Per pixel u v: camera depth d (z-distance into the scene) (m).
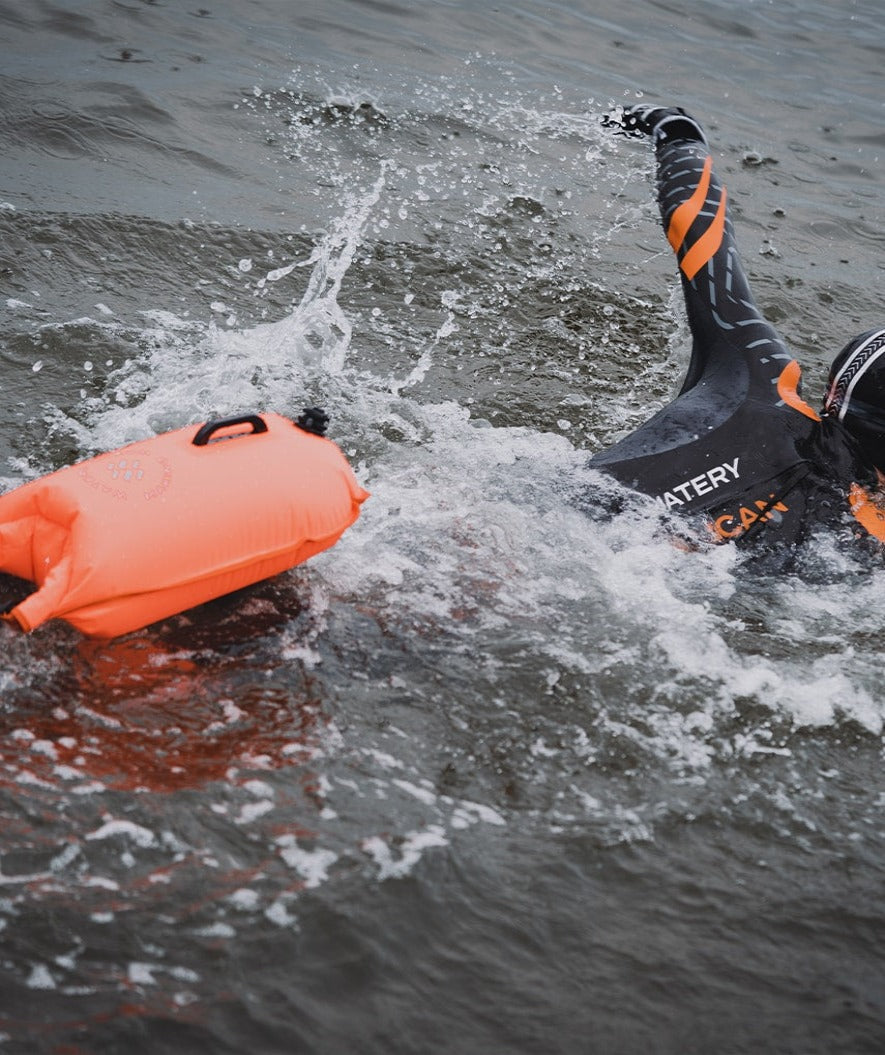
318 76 6.53
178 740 2.39
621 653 2.80
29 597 2.31
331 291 4.65
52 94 5.68
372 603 2.85
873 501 3.16
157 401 3.80
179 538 2.43
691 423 3.22
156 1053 1.79
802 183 6.43
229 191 5.21
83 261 4.49
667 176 3.74
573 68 7.37
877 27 9.12
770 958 2.11
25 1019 1.80
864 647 2.91
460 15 7.84
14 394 3.72
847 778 2.55
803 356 4.73
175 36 6.68
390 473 3.50
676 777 2.50
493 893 2.17
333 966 1.98
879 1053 1.95
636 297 5.00
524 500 3.21
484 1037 1.91
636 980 2.04
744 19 8.86
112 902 2.02
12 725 2.36
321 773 2.37
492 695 2.64
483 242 5.22
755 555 3.10
